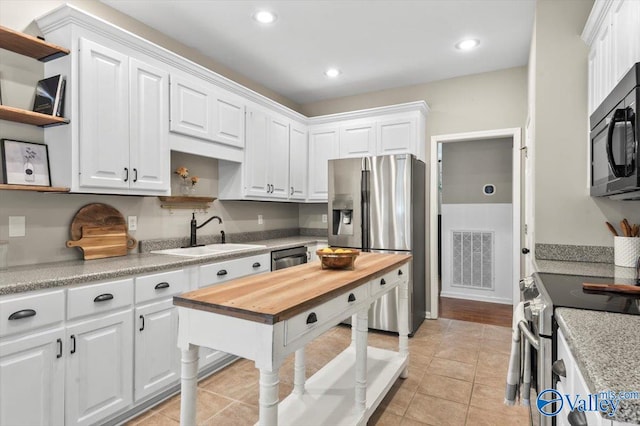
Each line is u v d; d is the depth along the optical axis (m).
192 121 2.77
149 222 2.82
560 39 2.36
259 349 1.18
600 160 1.89
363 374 1.84
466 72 3.75
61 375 1.72
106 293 1.90
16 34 1.83
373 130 3.96
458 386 2.43
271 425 1.16
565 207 2.34
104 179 2.17
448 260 5.02
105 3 2.50
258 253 3.07
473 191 4.84
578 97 2.32
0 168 1.98
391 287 2.27
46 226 2.17
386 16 2.69
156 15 2.66
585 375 0.74
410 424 2.01
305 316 1.33
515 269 3.58
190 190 3.17
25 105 2.09
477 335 3.41
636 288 1.41
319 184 4.31
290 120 4.06
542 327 1.21
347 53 3.32
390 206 3.45
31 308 1.61
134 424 1.99
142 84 2.40
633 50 1.54
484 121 3.74
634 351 0.82
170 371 2.26
